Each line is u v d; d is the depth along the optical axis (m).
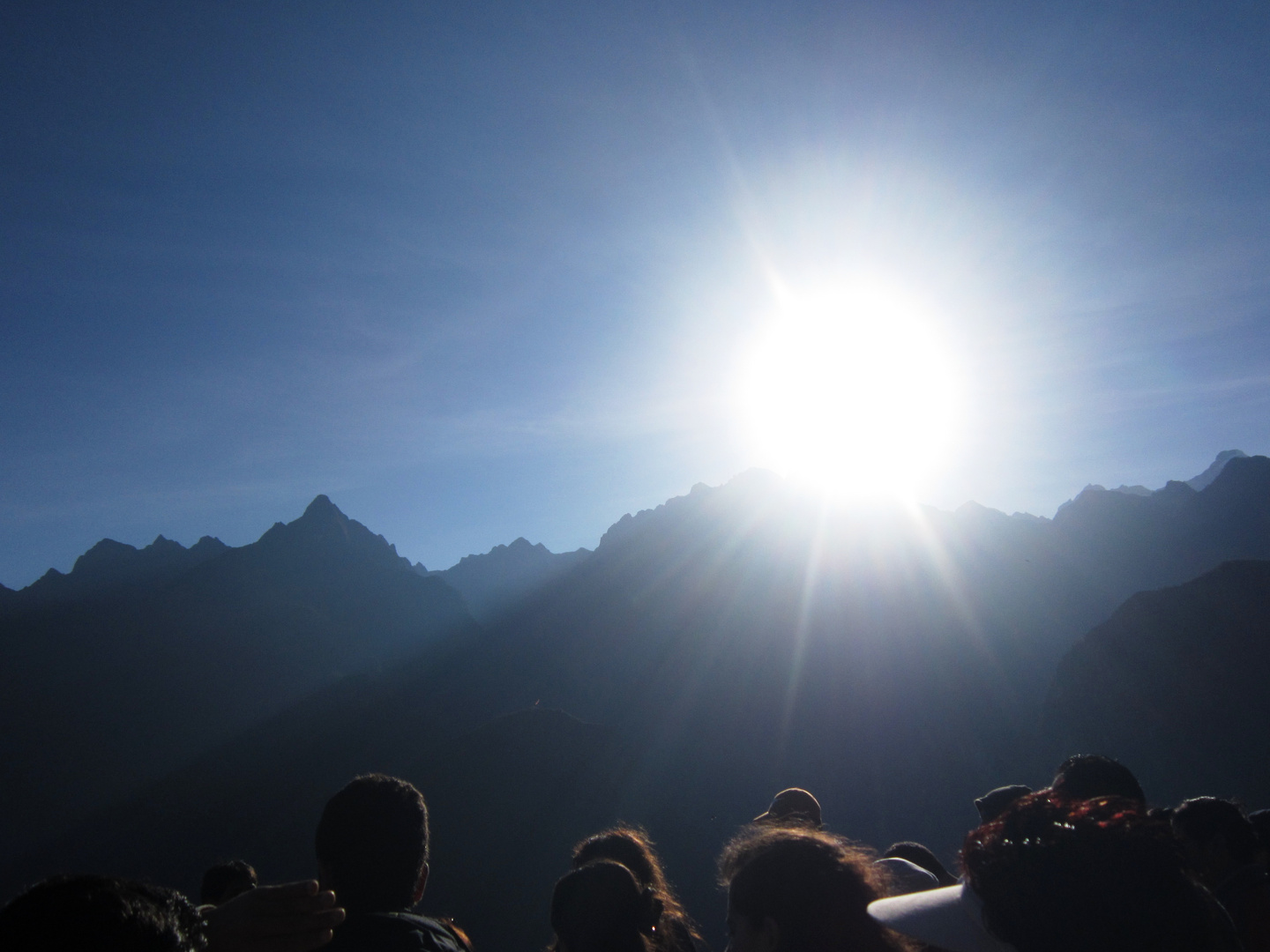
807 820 5.43
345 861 3.28
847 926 2.71
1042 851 2.26
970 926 2.49
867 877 2.94
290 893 2.28
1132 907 2.09
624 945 3.99
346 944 2.87
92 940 1.74
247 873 6.32
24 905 1.84
